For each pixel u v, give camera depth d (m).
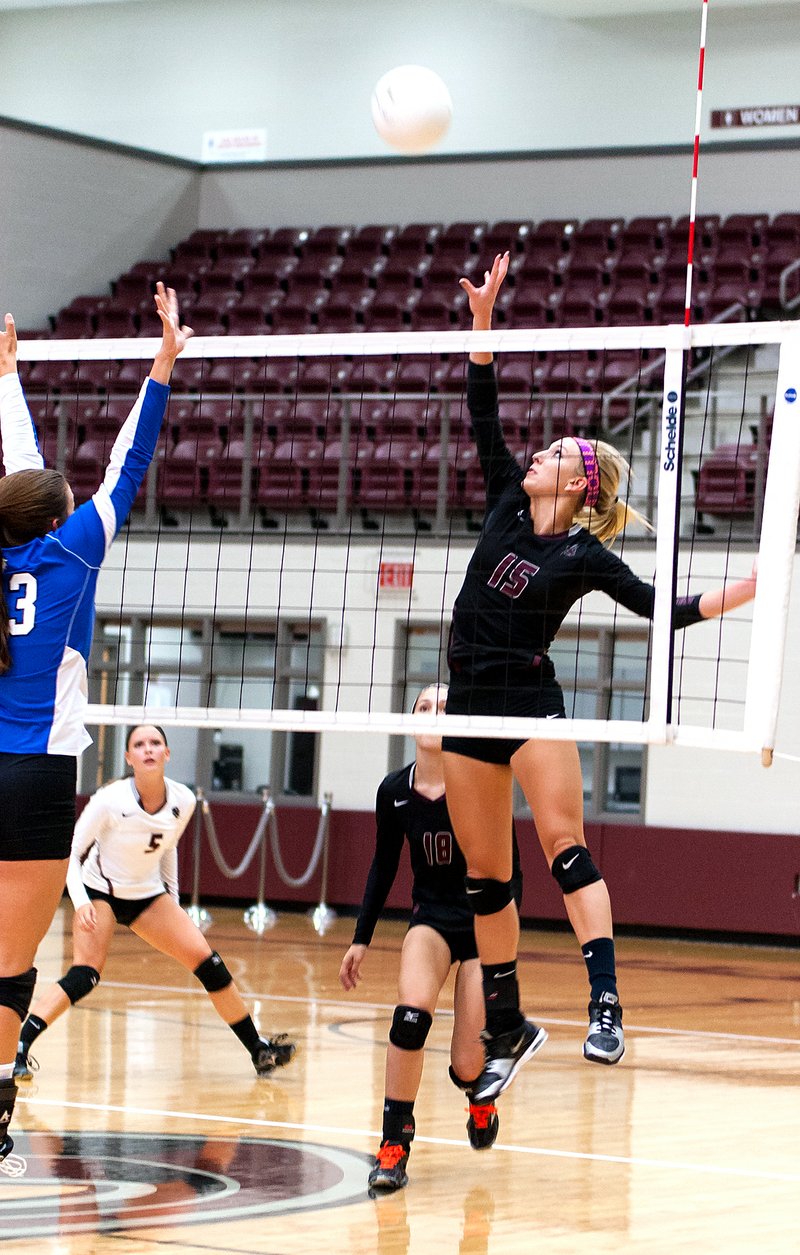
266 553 17.39
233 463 18.45
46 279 22.47
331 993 11.19
